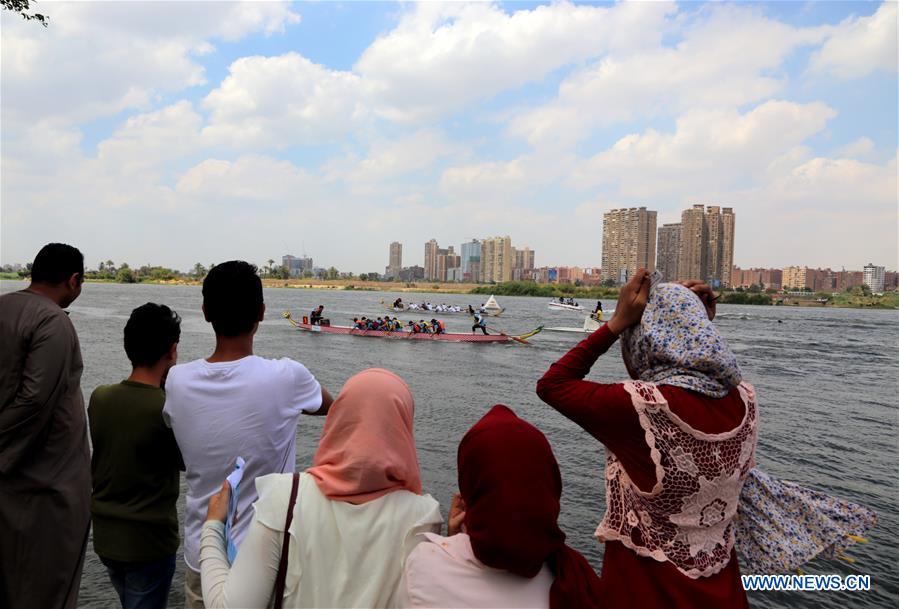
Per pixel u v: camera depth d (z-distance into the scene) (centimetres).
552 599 193
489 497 187
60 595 341
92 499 342
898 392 2253
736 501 217
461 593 195
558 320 6291
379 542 214
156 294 11231
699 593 206
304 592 211
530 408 1712
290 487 219
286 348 3225
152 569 338
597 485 1059
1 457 319
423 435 1378
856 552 832
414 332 3831
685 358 209
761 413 1802
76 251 365
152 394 331
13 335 327
